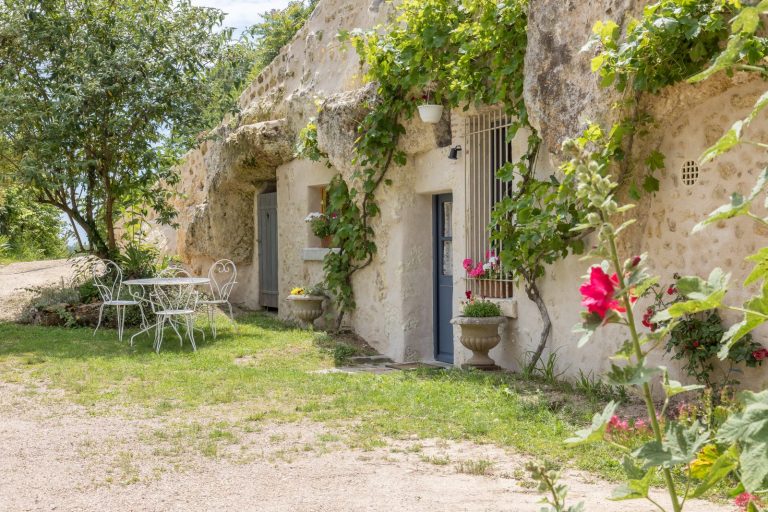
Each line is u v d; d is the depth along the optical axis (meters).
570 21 6.48
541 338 7.53
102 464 4.84
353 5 11.38
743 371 5.55
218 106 13.11
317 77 11.96
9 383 7.66
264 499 4.14
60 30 11.98
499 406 6.26
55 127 11.77
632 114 6.12
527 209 7.12
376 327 10.30
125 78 12.09
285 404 6.66
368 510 3.93
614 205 1.72
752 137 5.54
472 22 8.30
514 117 7.92
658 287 6.32
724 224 5.76
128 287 10.92
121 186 13.12
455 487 4.32
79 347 9.85
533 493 4.18
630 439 4.09
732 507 3.87
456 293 8.93
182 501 4.12
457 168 8.87
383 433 5.61
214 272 15.17
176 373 8.14
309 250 11.99
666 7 5.43
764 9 1.59
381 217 10.08
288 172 12.87
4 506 4.05
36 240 24.05
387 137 9.45
